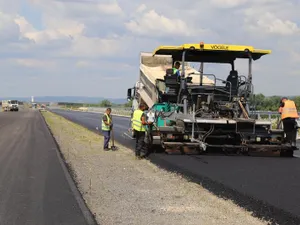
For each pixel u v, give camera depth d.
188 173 9.62
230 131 12.49
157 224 5.79
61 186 8.04
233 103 12.77
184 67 12.84
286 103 12.73
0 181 8.48
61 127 26.38
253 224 5.88
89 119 39.25
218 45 12.62
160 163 11.16
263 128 12.59
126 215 6.22
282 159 12.17
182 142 12.66
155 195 7.48
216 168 10.32
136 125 12.43
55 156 12.19
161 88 14.24
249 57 12.80
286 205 6.82
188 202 7.01
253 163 11.23
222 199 7.26
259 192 7.73
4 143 15.92
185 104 12.83
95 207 6.66
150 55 17.02
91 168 10.32
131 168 10.44
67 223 5.77
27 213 6.23
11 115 47.28
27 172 9.52
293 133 12.73
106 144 14.35
